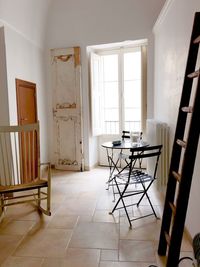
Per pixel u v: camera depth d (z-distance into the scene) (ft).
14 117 11.73
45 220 8.85
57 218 8.99
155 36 13.32
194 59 5.87
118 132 16.65
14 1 11.05
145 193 9.29
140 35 13.78
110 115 16.78
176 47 8.59
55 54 15.28
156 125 9.99
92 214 9.27
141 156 8.44
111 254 6.72
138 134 12.50
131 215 9.11
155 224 8.39
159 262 6.33
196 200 6.55
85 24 14.62
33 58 13.96
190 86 6.00
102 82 16.56
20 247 7.14
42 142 15.33
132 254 6.70
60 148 16.03
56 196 11.25
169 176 6.35
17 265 6.33
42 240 7.50
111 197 11.01
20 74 12.41
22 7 11.84
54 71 15.47
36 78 14.38
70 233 7.89
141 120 15.20
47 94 15.89
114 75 16.22
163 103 11.09
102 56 16.31
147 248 6.97
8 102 11.18
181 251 6.66
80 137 15.51
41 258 6.61
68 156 15.92
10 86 11.35
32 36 13.70
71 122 15.55
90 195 11.31
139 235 7.68
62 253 6.81
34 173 12.71
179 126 6.21
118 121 16.52
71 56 14.98
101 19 14.32
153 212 8.92
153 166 10.69
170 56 9.57
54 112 15.83
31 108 13.73
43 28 14.78
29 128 9.79
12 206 10.15
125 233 7.82
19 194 11.71
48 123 16.12
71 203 10.39
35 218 9.04
